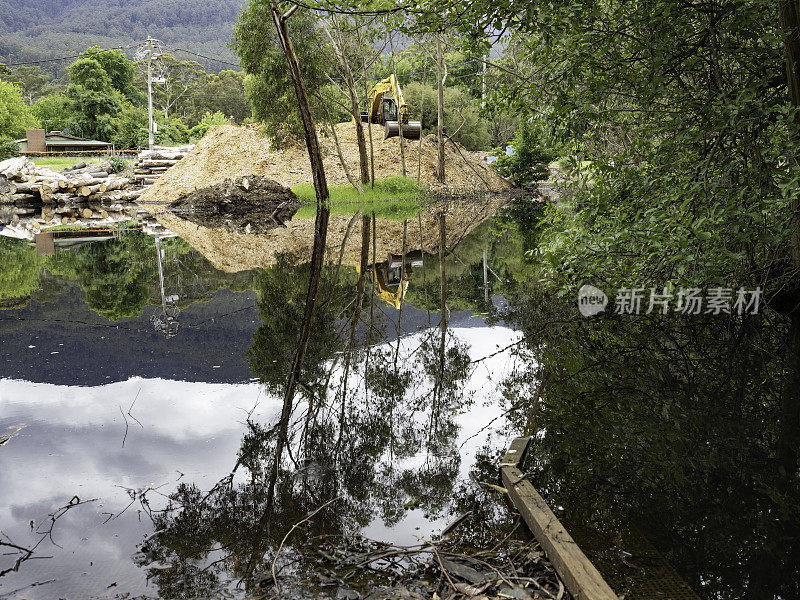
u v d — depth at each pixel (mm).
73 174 31156
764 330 5891
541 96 7914
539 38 7293
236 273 10234
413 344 5891
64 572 2365
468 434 3738
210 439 3678
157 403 4312
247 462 3371
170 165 32875
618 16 6504
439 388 4617
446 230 16672
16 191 28203
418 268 10523
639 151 7508
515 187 37531
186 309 7531
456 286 8922
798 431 3676
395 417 4020
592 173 7770
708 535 2602
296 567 2395
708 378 4641
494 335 6168
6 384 4727
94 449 3545
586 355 5352
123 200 30219
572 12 6273
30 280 9773
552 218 8664
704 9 6289
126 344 5914
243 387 4648
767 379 4598
